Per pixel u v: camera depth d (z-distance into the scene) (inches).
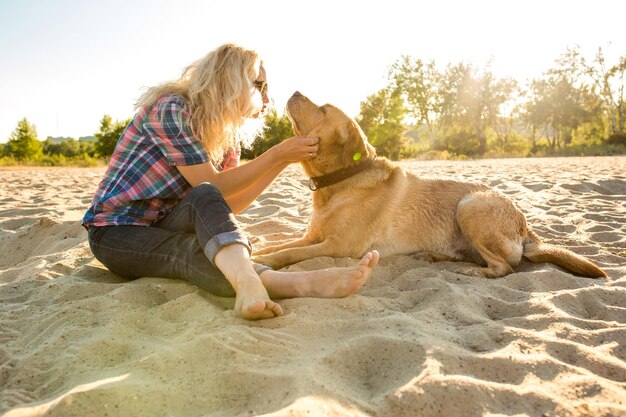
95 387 67.6
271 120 1273.4
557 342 85.4
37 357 82.5
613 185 343.3
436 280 121.7
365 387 74.4
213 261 98.5
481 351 84.9
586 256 150.0
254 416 63.6
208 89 118.2
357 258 147.1
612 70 1722.4
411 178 159.8
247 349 80.4
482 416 64.9
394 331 88.3
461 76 1830.7
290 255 135.4
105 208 118.1
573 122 1812.3
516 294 115.1
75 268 139.5
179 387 70.8
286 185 343.6
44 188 385.4
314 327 90.1
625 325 95.7
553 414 65.3
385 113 1625.2
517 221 144.3
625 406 66.8
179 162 115.9
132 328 91.7
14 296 119.5
